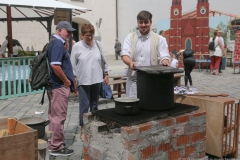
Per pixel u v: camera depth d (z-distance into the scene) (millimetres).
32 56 9008
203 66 15734
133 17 25641
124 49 4121
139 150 3018
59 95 4109
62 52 4008
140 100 3432
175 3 15945
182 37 16016
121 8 26000
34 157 2736
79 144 4793
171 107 3445
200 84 11008
